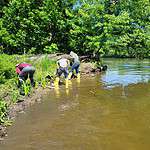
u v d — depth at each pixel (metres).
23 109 10.69
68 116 9.74
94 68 22.67
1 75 13.77
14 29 29.41
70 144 7.42
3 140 7.80
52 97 12.72
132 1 28.44
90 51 27.86
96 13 26.27
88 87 15.21
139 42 29.25
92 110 10.43
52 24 28.67
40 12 27.84
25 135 8.12
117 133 8.09
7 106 10.59
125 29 27.39
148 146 7.16
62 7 28.38
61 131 8.37
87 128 8.55
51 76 17.25
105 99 12.20
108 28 25.64
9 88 12.97
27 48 28.98
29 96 12.51
